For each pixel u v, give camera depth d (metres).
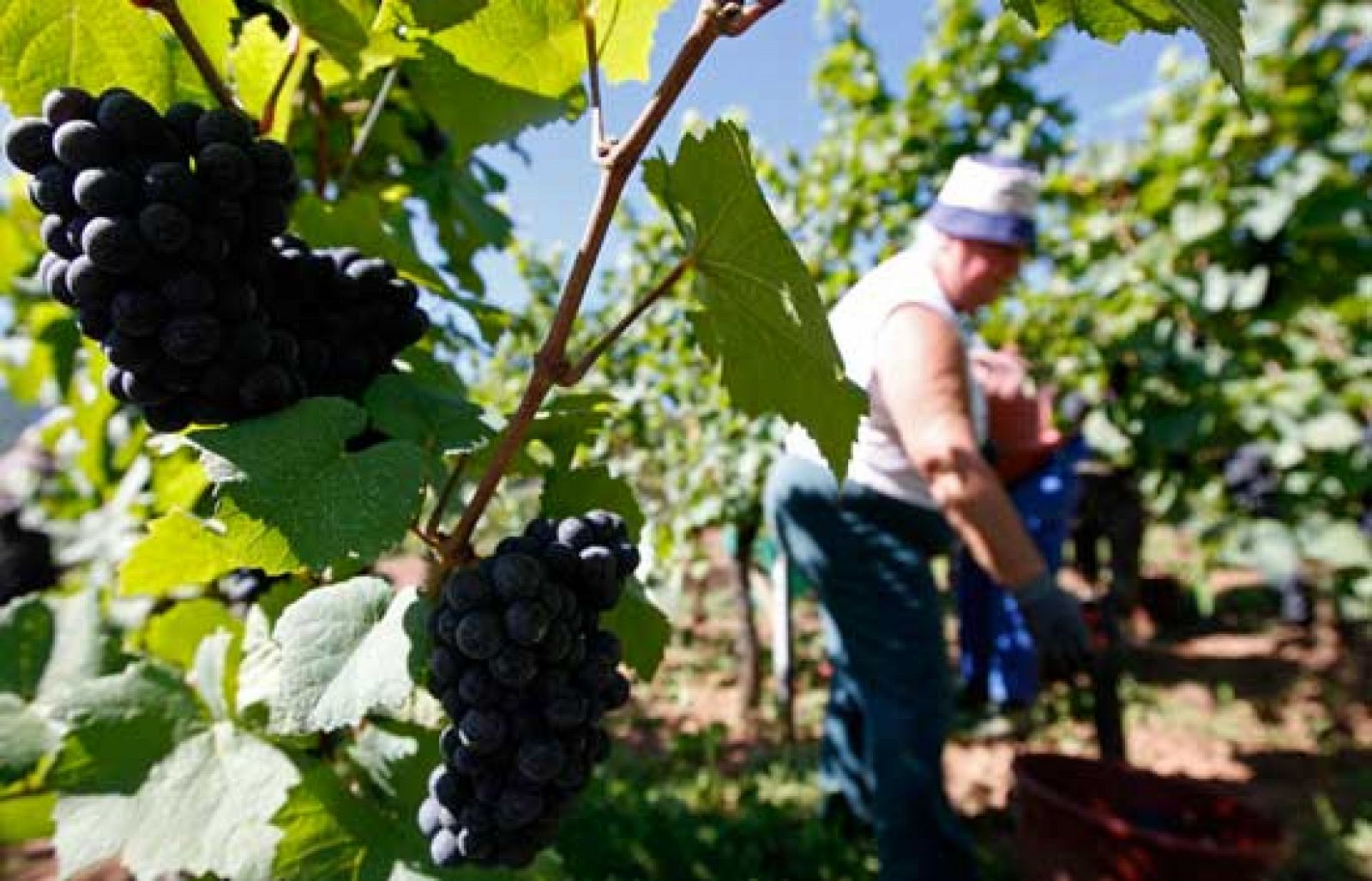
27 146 0.82
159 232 0.77
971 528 2.50
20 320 2.34
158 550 1.16
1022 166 2.71
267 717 1.31
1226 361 3.80
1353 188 3.44
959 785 4.02
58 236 0.83
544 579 0.92
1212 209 3.63
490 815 0.97
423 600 1.01
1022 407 3.59
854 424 1.01
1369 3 3.31
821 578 2.89
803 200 5.54
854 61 5.09
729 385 1.13
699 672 6.30
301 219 1.27
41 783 1.44
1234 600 6.98
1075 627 2.57
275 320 1.01
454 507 1.42
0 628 1.55
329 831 1.22
